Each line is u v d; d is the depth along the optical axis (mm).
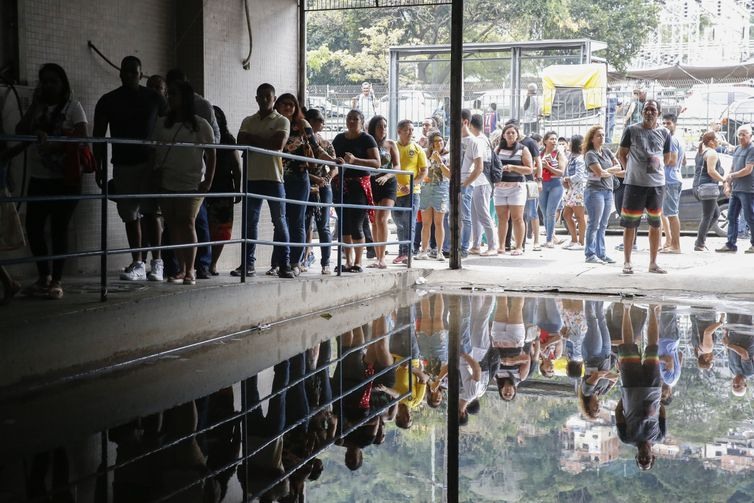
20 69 8336
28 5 8430
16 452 4672
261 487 4277
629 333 8664
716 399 6141
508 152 14609
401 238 12930
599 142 13312
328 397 6090
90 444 4855
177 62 10523
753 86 24688
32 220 7227
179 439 5008
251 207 9148
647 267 12922
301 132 9734
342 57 33000
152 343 7172
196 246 7723
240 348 7629
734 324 9164
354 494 4254
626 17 34156
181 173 8086
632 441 5176
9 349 5824
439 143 13469
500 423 5535
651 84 24609
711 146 15031
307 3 12461
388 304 10422
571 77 19609
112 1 9523
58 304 6703
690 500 4211
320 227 10359
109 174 9461
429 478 4516
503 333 8625
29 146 7371
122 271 9281
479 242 14555
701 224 15188
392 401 6043
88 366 6504
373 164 10766
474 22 33375
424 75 20375
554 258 14156
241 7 11156
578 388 6453
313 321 9117
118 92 8289
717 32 40156
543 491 4316
